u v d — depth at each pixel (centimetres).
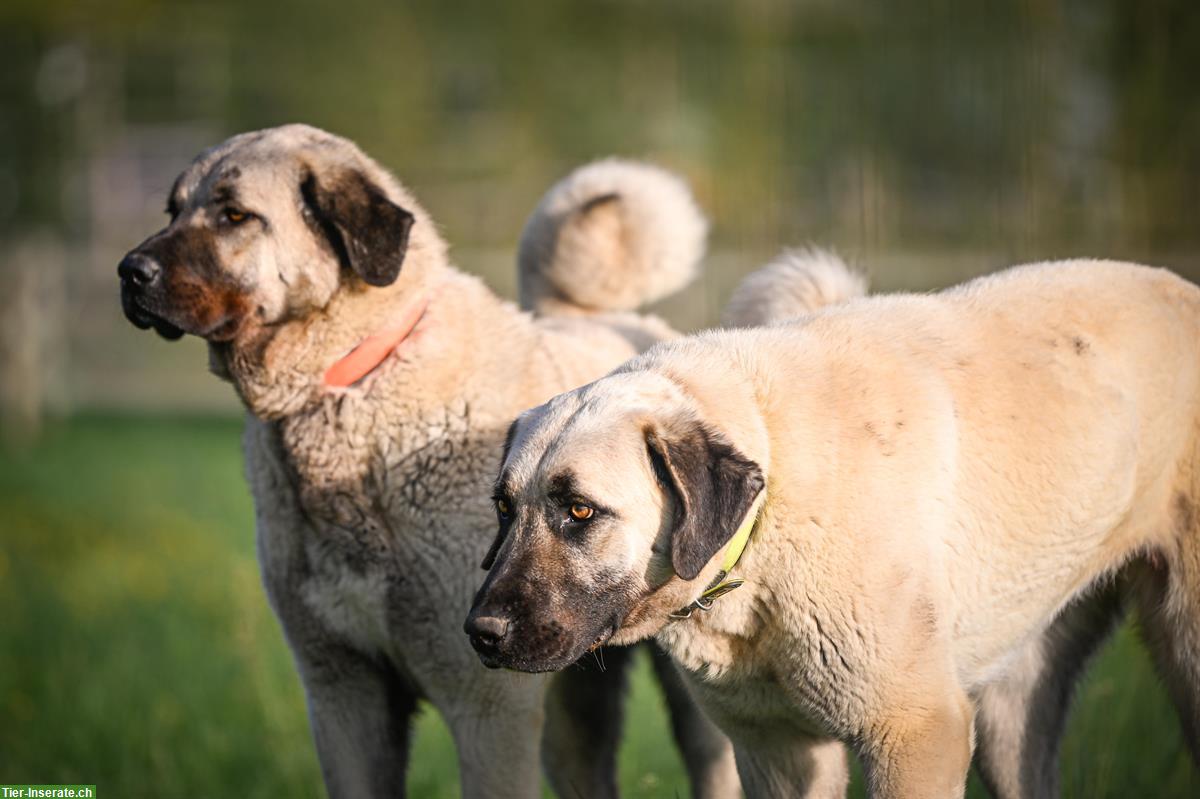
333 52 4447
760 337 615
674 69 3794
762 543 572
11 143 4469
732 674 607
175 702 1090
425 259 729
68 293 3322
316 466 695
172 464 2273
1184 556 658
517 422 593
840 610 567
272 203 705
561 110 4341
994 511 607
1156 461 649
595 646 570
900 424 588
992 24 2083
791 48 2986
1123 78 2291
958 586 602
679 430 552
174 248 697
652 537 559
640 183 898
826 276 775
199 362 3434
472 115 4512
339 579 695
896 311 637
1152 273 683
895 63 2506
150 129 5012
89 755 1011
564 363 758
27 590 1480
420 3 4500
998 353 625
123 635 1277
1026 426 614
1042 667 726
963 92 2295
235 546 1611
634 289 893
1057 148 2173
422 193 4125
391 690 730
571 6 4478
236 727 1030
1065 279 660
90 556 1623
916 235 2353
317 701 723
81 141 4781
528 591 547
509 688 687
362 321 704
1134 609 686
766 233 2114
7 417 2745
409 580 686
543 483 554
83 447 2520
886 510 573
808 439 577
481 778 692
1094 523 634
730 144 2864
